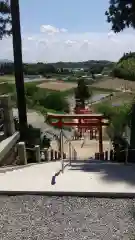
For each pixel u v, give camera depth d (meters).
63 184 5.79
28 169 6.96
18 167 7.17
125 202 5.11
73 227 4.38
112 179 6.11
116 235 4.18
